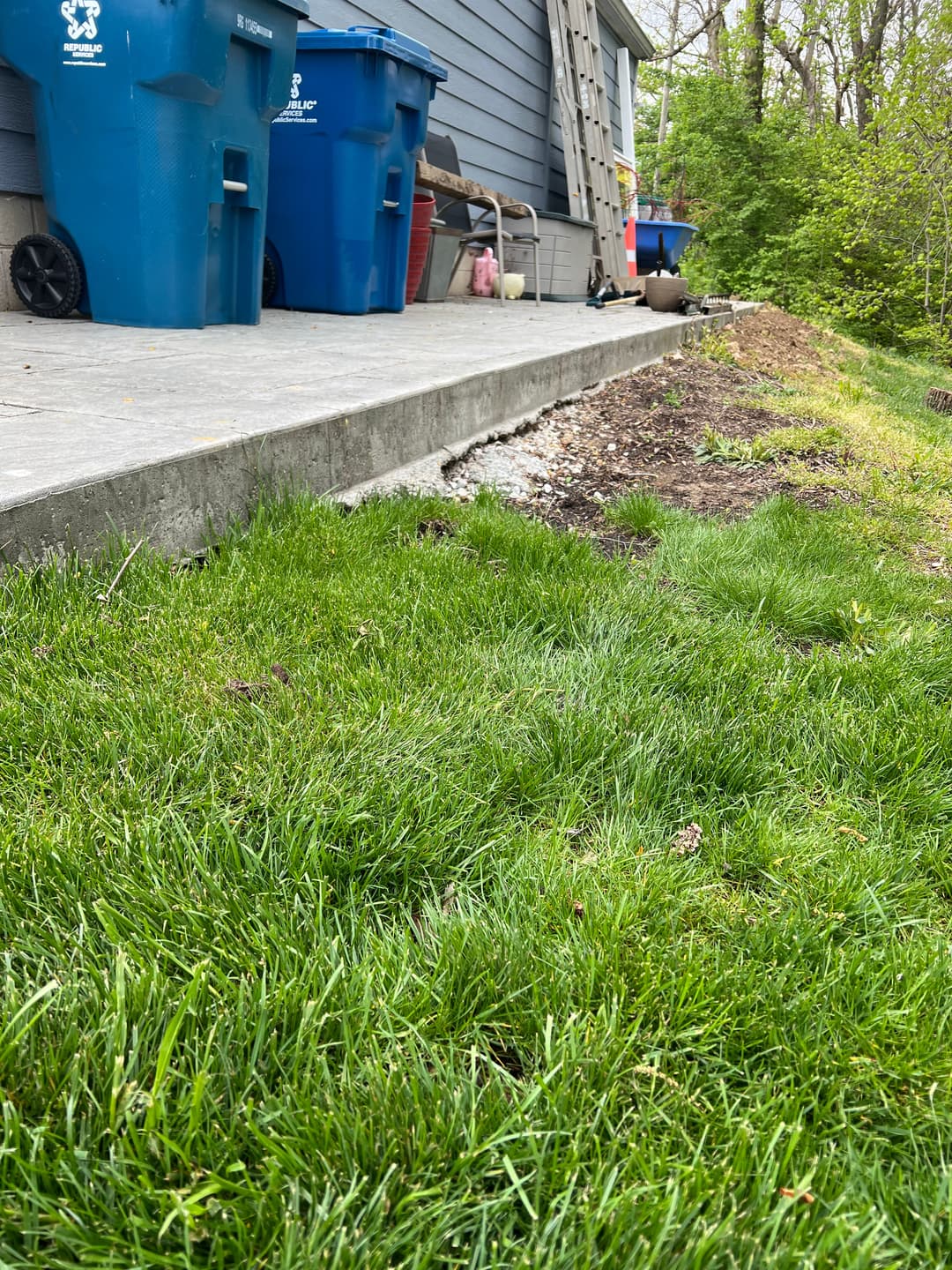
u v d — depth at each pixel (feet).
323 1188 3.28
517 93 40.65
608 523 12.75
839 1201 3.34
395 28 29.09
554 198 47.93
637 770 6.22
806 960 4.70
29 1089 3.43
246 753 5.66
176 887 4.57
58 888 4.46
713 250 65.31
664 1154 3.49
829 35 85.76
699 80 66.64
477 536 10.07
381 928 4.63
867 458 17.66
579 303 38.88
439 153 31.37
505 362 15.44
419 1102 3.57
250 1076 3.64
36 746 5.50
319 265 22.62
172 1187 3.20
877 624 9.37
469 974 4.36
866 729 7.06
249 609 7.52
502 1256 3.11
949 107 50.55
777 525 12.40
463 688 6.88
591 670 7.47
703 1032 4.09
